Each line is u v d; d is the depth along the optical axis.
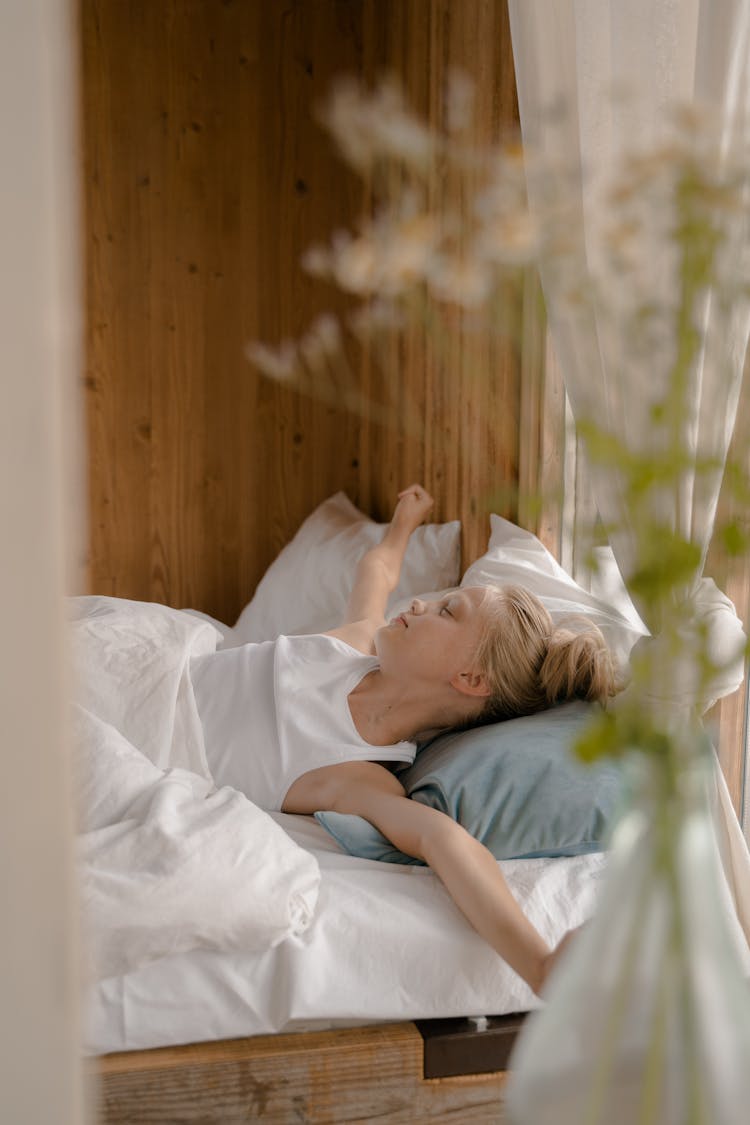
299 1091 1.21
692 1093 0.63
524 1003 1.28
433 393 2.71
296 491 3.50
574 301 0.81
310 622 2.87
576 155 1.39
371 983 1.25
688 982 0.63
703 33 1.23
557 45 1.40
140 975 1.20
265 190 3.37
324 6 3.34
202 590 3.48
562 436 2.03
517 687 1.66
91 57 3.21
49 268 0.48
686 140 0.69
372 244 0.74
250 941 1.22
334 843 1.50
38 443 0.49
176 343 3.37
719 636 1.14
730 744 1.67
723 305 0.78
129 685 1.65
